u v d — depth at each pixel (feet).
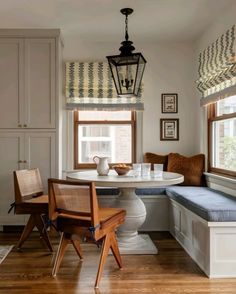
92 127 14.99
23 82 12.82
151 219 13.15
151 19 12.15
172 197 12.04
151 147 14.97
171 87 14.98
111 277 8.49
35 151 12.88
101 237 8.15
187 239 10.53
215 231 8.50
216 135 13.26
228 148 12.08
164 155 14.85
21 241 10.73
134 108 14.70
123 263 9.50
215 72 12.06
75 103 14.53
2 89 12.78
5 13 11.47
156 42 14.84
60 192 8.21
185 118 15.05
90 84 14.53
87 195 7.86
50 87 12.87
